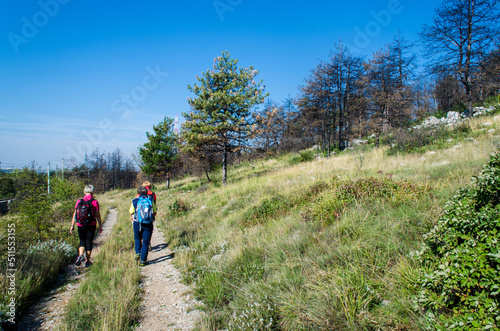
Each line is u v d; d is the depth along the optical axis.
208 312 3.44
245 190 11.95
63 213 10.16
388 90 18.48
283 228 5.40
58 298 4.12
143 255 5.75
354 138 24.98
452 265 2.03
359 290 2.76
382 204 4.66
